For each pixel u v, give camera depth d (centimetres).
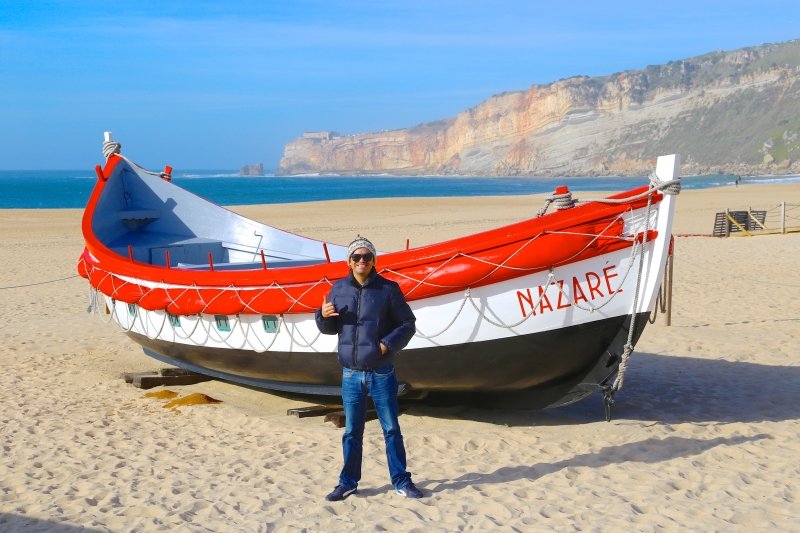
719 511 491
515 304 639
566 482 555
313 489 555
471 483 559
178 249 1070
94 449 663
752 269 1733
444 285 646
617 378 655
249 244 1116
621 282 632
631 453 616
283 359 759
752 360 952
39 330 1280
